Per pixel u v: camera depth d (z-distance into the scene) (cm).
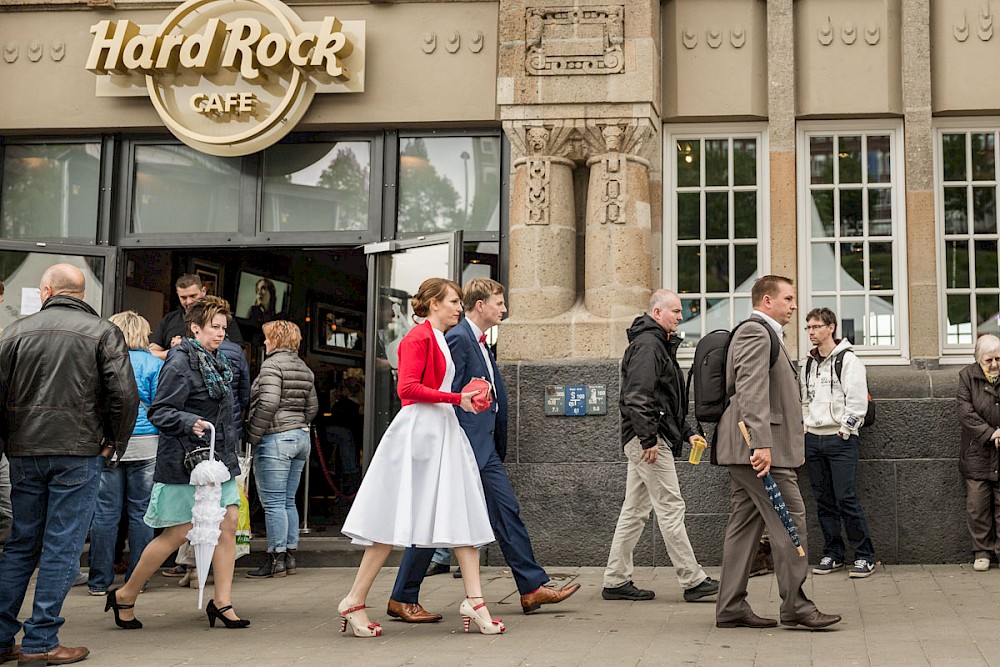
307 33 1077
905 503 975
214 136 1101
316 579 955
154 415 711
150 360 893
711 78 1070
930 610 745
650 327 801
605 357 1017
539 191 1047
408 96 1089
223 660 612
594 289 1035
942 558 969
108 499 876
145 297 1187
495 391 766
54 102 1134
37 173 1161
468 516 692
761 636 661
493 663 591
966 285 1049
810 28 1066
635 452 802
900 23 1055
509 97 1043
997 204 1052
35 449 624
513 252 1054
